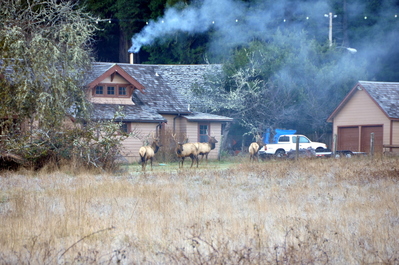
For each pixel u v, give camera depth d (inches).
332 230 1518.2
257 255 1259.8
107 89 4805.6
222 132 5802.2
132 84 4854.8
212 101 5738.2
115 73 4805.6
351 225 1590.8
